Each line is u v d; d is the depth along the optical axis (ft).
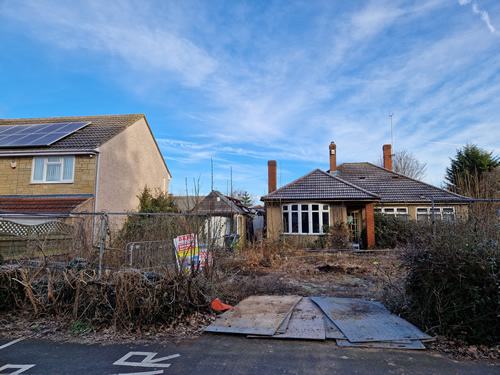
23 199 49.08
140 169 64.69
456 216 23.99
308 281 30.99
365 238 60.59
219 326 18.07
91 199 48.85
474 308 15.49
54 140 52.34
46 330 18.48
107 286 19.43
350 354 14.57
